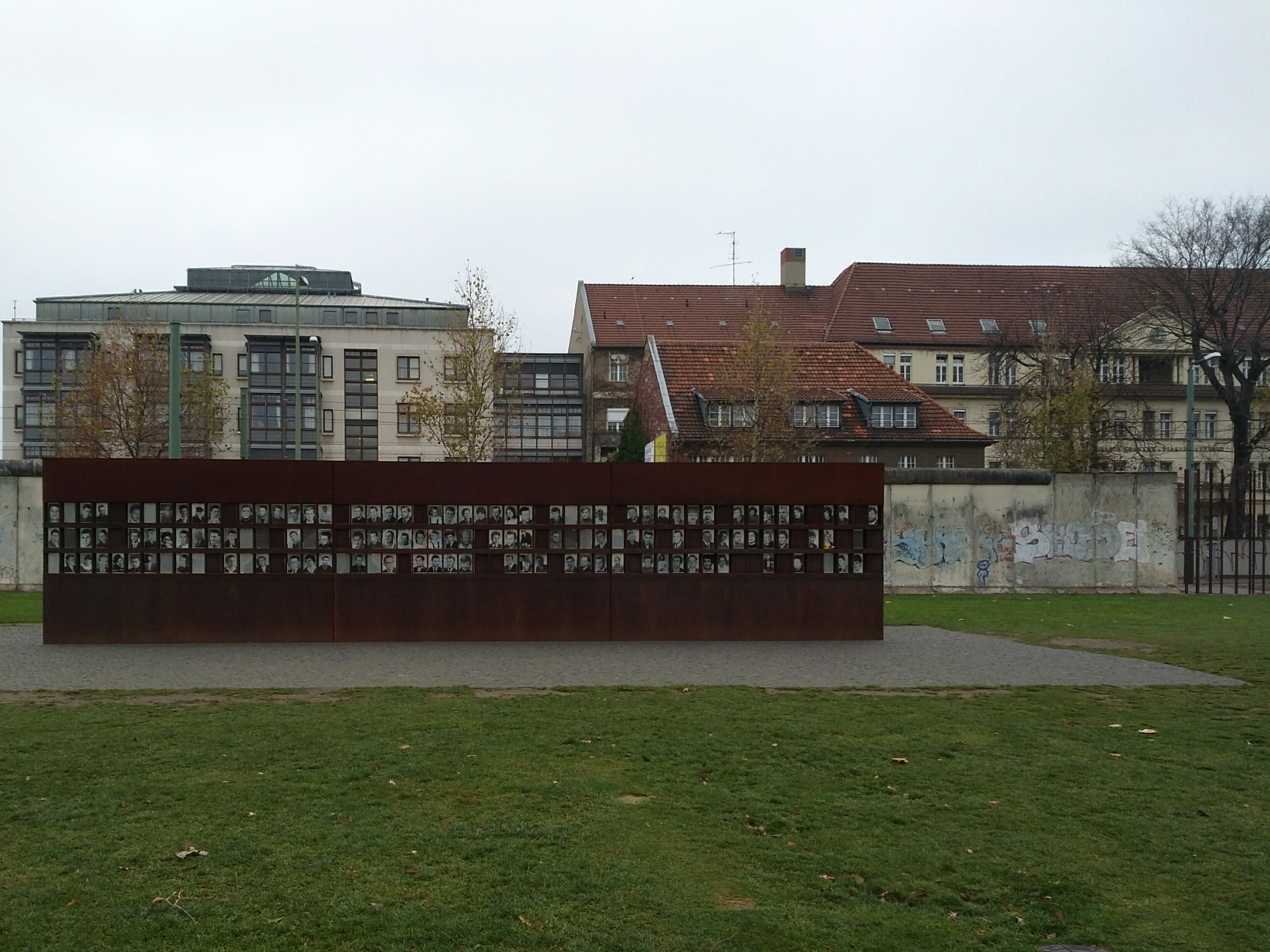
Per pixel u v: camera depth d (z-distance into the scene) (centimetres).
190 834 645
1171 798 752
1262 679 1302
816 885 582
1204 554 3306
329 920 521
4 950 482
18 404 6406
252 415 6406
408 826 663
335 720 986
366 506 1639
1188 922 543
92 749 862
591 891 564
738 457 4444
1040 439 4669
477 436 4434
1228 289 5066
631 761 838
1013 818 704
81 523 1599
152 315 6391
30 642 1623
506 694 1155
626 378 7025
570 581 1662
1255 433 5078
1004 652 1543
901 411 5134
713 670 1352
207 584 1614
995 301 7356
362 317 6769
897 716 1038
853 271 7431
